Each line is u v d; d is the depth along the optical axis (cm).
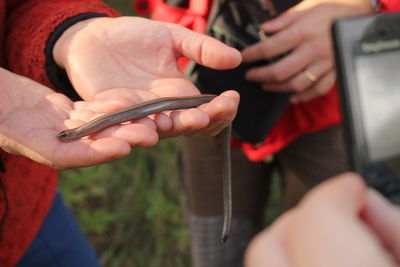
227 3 109
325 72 109
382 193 72
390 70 73
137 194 167
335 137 118
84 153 84
